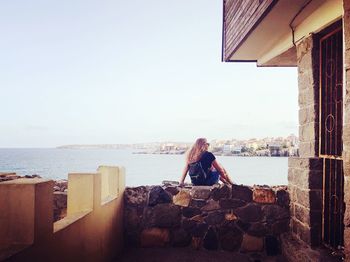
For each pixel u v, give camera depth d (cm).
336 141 387
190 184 533
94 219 354
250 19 485
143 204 497
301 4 393
